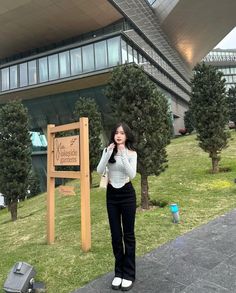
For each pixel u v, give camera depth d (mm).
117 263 4203
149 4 37344
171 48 47656
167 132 8562
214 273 4250
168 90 41906
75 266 5047
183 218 7055
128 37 27609
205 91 12062
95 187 13875
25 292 4078
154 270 4508
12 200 11984
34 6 28359
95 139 14609
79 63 28156
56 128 6328
